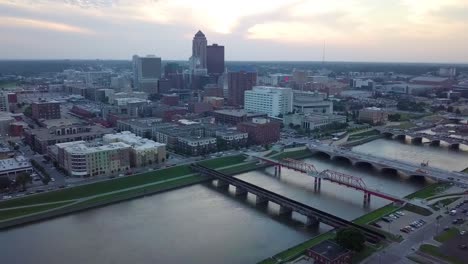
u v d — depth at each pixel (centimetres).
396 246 19862
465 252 19062
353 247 18712
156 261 19862
